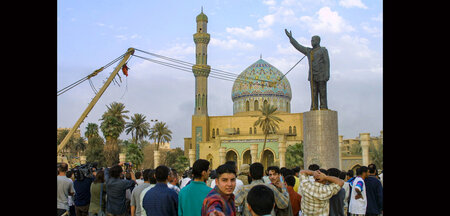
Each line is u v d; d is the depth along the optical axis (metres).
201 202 7.82
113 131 74.25
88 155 87.69
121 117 76.75
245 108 107.38
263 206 5.13
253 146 82.50
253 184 8.82
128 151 76.75
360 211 12.48
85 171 14.63
